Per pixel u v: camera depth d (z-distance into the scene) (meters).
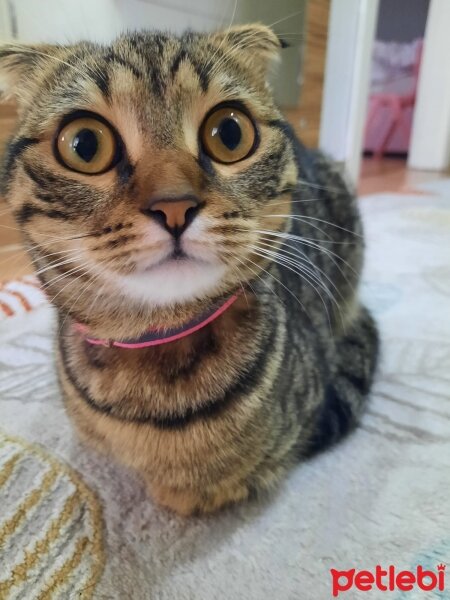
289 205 0.18
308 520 0.17
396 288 0.36
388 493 0.18
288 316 0.20
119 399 0.16
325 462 0.20
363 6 0.53
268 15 0.45
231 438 0.16
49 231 0.15
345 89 0.56
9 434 0.21
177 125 0.14
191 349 0.16
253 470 0.17
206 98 0.15
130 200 0.14
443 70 0.91
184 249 0.14
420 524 0.17
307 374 0.19
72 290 0.16
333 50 0.53
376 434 0.21
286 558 0.16
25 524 0.17
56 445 0.20
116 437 0.17
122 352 0.16
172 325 0.16
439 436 0.21
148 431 0.16
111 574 0.15
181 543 0.16
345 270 0.27
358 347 0.25
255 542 0.16
